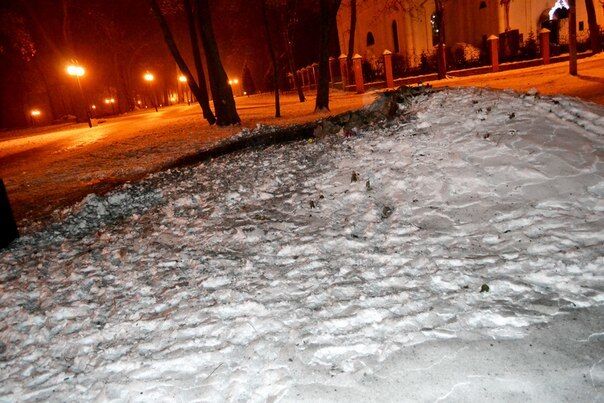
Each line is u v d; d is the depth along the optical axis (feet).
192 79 61.72
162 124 77.05
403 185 18.11
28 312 14.24
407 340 9.95
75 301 14.60
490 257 12.54
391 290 12.05
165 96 225.35
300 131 33.81
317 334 10.72
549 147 17.51
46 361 11.63
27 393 10.41
